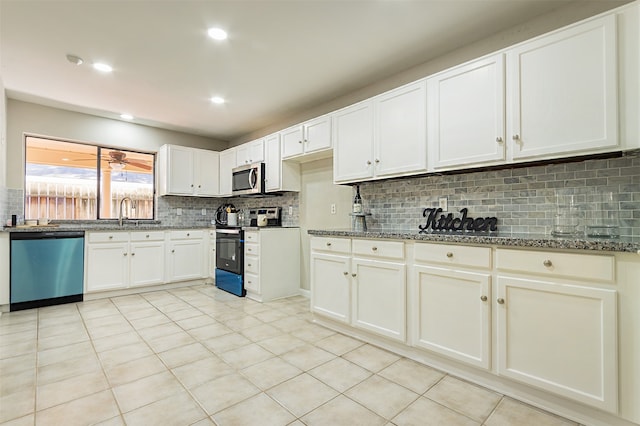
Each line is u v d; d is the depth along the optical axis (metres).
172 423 1.50
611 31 1.58
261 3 1.97
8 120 3.51
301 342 2.47
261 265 3.66
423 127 2.33
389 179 2.75
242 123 4.44
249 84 3.15
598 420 1.48
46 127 3.75
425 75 2.73
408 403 1.67
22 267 3.29
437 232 2.56
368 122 2.73
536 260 1.61
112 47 2.47
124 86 3.19
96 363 2.10
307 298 3.82
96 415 1.55
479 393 1.77
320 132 3.23
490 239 1.76
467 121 2.10
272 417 1.55
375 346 2.40
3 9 1.99
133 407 1.62
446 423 1.51
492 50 2.33
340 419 1.54
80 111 3.92
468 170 2.23
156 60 2.67
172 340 2.50
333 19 2.14
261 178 4.04
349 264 2.55
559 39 1.73
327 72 2.91
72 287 3.58
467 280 1.86
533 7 2.02
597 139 1.62
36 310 3.29
